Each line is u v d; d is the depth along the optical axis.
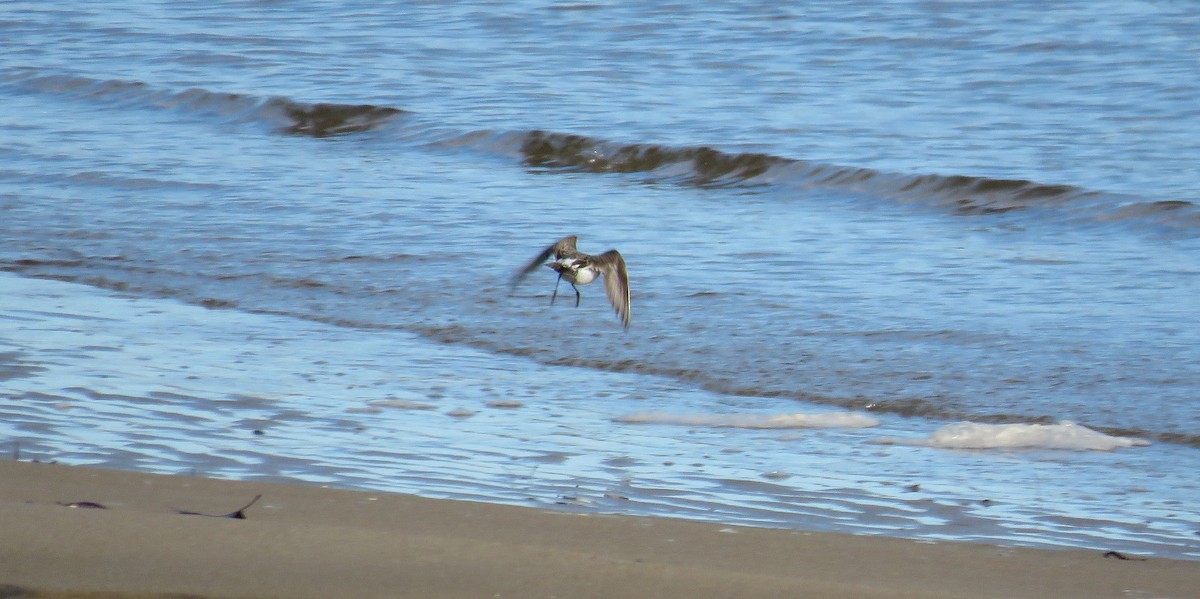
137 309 23.84
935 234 30.30
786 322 23.09
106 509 13.01
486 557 12.12
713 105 44.72
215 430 17.33
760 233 30.11
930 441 17.66
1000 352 21.42
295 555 11.95
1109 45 52.28
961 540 14.09
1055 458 17.06
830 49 53.25
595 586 11.62
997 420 18.66
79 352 20.92
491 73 50.47
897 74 49.09
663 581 11.80
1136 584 12.53
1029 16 57.97
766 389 19.92
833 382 20.12
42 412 17.75
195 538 12.25
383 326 23.06
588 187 35.47
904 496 15.55
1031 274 26.42
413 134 42.03
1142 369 20.47
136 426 17.33
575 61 52.25
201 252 27.61
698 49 53.69
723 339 22.19
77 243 28.31
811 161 36.53
